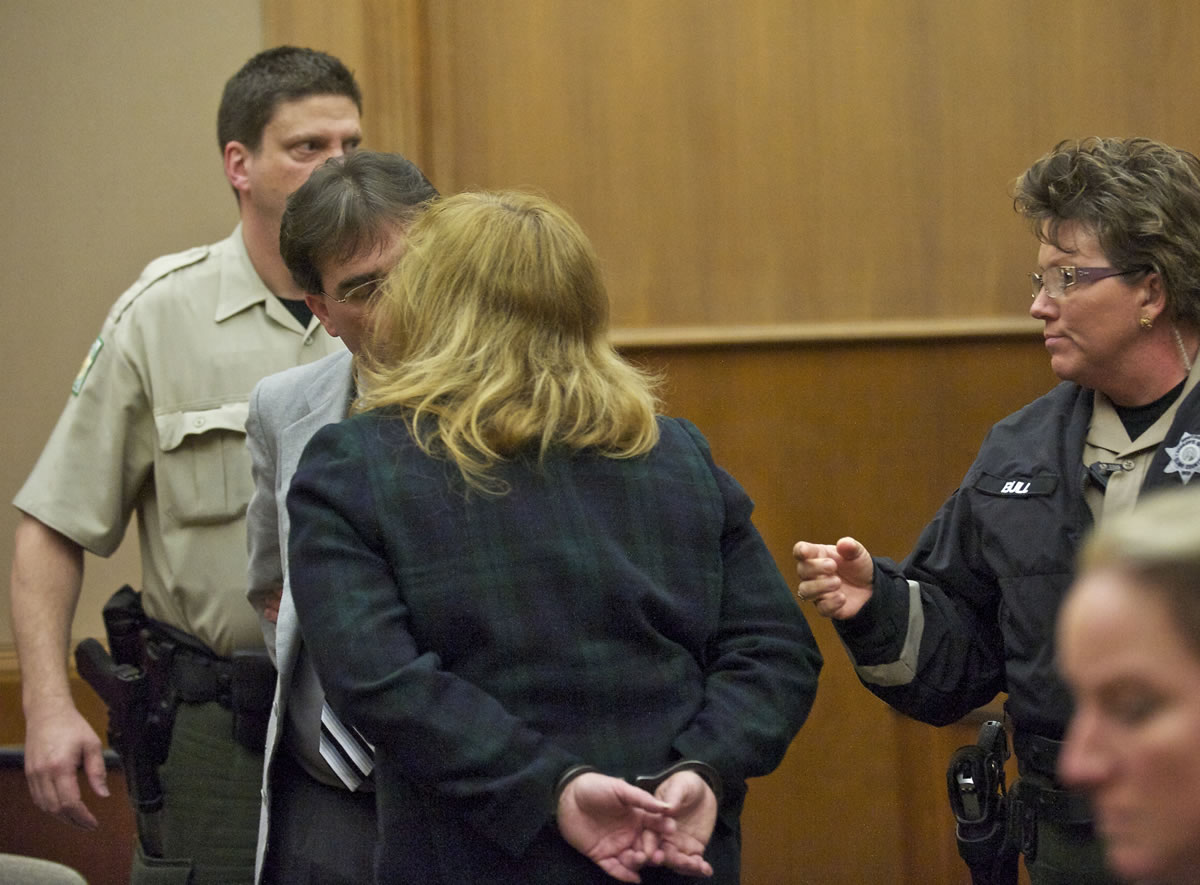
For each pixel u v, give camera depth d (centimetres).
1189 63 1051
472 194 530
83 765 768
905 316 1057
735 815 484
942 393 1056
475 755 439
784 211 1055
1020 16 1053
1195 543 213
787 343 1050
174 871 755
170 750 766
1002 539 619
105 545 793
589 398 492
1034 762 612
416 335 503
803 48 1053
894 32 1052
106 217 1042
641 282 1055
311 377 637
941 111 1054
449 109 1042
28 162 1040
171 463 770
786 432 1054
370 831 608
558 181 1050
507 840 440
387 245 586
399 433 482
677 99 1052
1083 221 589
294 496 482
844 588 639
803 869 1049
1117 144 609
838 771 1052
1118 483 597
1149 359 594
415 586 462
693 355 1051
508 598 460
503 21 1045
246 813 753
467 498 468
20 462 1054
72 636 1043
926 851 1048
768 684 489
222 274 803
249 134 789
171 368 782
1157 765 216
